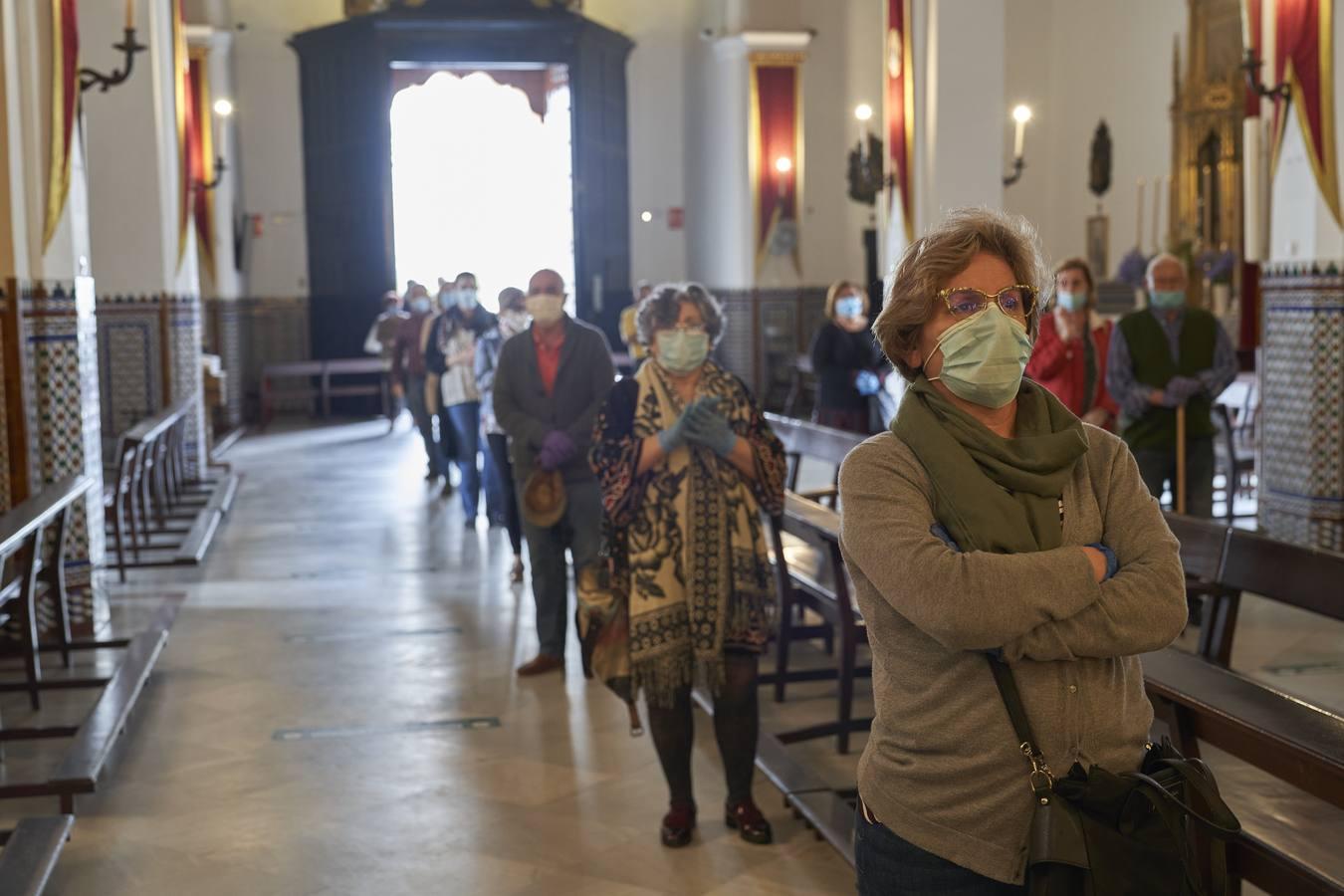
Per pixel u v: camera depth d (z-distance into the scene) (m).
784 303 18.61
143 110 11.24
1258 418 8.02
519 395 5.96
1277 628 6.61
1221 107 15.32
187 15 17.00
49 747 5.31
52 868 3.72
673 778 4.21
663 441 4.01
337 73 18.55
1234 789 4.57
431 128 22.38
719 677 4.06
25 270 6.46
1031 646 1.95
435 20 18.16
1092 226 17.72
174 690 6.07
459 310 10.03
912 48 9.47
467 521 10.11
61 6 6.53
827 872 4.01
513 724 5.51
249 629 7.15
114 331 11.38
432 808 4.61
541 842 4.30
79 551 6.84
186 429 12.16
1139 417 6.68
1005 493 2.02
